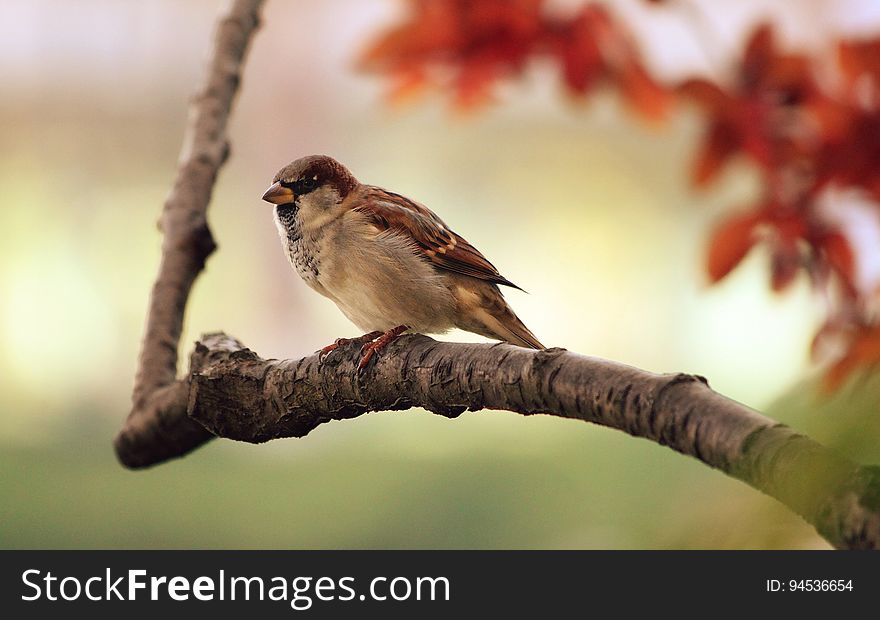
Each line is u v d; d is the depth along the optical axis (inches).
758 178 217.6
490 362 161.2
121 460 219.5
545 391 149.9
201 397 197.2
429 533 614.5
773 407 130.8
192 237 229.6
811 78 210.8
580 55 232.2
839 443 106.3
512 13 231.6
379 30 237.9
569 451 741.9
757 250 225.5
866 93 205.6
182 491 719.7
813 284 215.6
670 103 228.7
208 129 238.7
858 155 207.6
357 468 788.6
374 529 625.6
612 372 141.8
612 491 576.4
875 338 180.4
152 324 224.1
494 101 246.4
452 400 169.3
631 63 229.3
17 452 861.8
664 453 644.1
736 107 213.5
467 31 234.5
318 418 192.2
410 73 241.9
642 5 219.5
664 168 1471.5
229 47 245.0
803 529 129.1
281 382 191.8
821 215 214.4
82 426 1088.8
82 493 707.4
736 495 136.9
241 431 198.1
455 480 714.2
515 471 721.6
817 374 133.8
